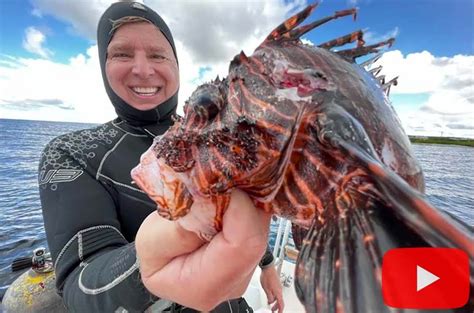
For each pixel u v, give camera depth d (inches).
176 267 7.1
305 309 5.2
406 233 4.5
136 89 18.7
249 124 5.9
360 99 6.0
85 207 12.9
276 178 5.9
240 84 6.3
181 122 7.0
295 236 7.9
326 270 5.3
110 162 15.8
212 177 6.3
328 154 5.4
